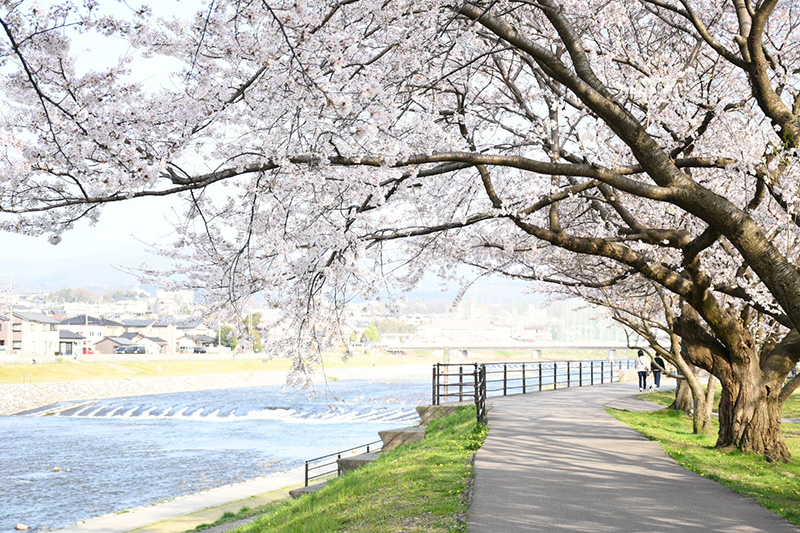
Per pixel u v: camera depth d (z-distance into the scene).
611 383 33.19
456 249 11.18
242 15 5.73
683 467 9.38
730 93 9.32
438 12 6.84
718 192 9.87
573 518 6.38
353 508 7.91
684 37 10.33
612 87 8.50
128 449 36.47
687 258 8.81
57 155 5.59
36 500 23.91
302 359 7.66
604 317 20.03
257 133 7.02
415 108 8.32
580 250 8.82
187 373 85.75
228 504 21.50
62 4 5.05
